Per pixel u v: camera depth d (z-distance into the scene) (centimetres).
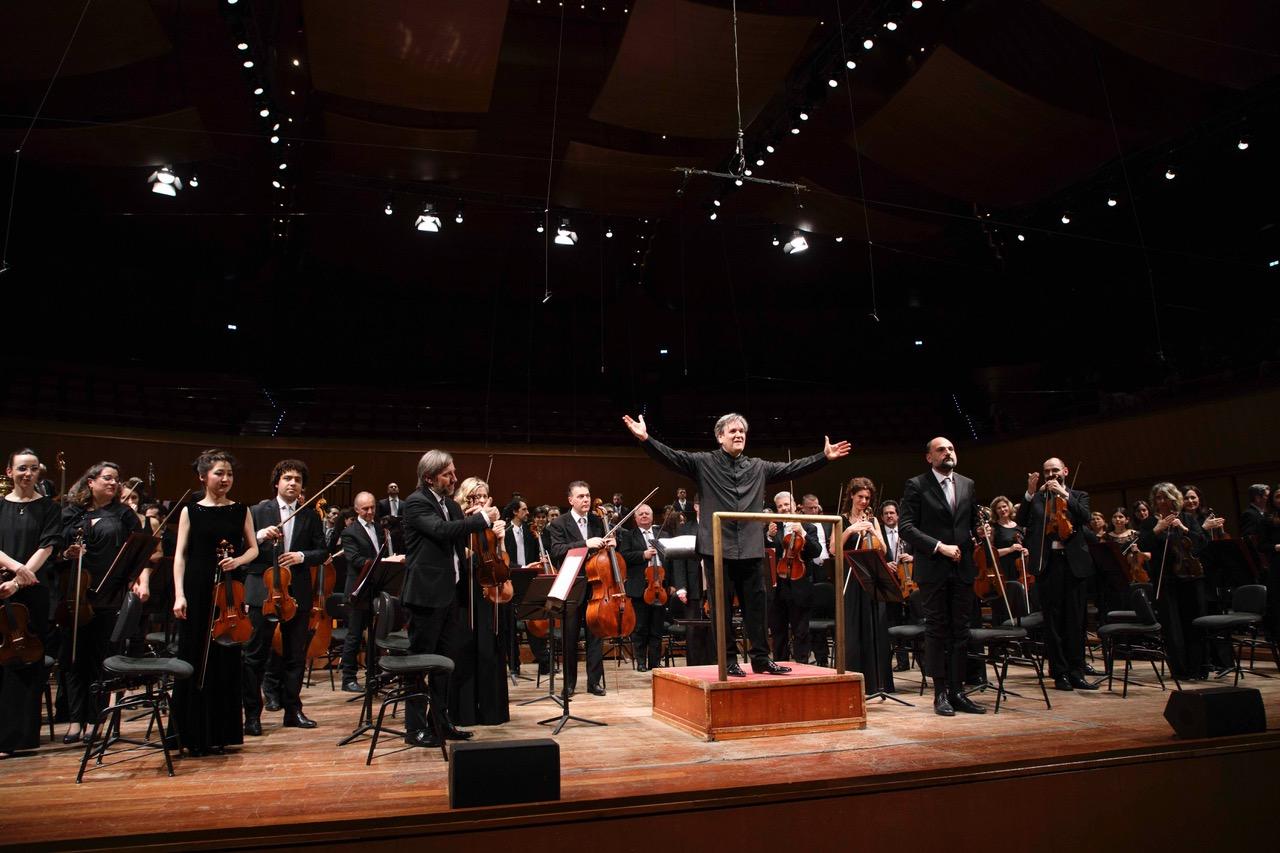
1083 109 1095
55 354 1506
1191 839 325
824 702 417
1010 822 305
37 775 351
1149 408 1270
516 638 686
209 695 394
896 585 455
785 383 1842
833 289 1817
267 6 993
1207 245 1444
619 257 1709
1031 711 464
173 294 1630
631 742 397
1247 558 564
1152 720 423
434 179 1383
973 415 1731
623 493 1538
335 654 743
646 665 754
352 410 1627
